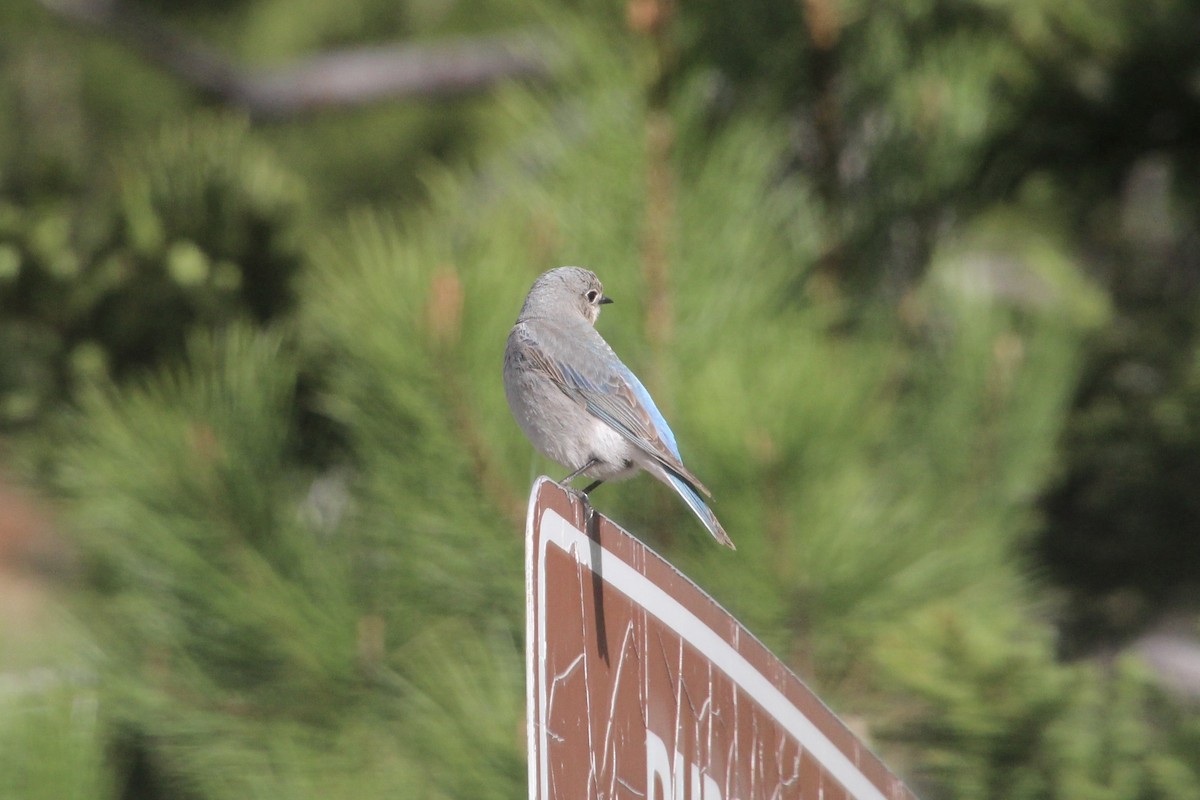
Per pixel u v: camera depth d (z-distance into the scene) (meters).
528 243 10.79
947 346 11.99
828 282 12.64
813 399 9.45
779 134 12.38
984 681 9.58
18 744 9.12
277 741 9.86
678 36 11.38
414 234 10.66
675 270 10.71
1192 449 13.89
